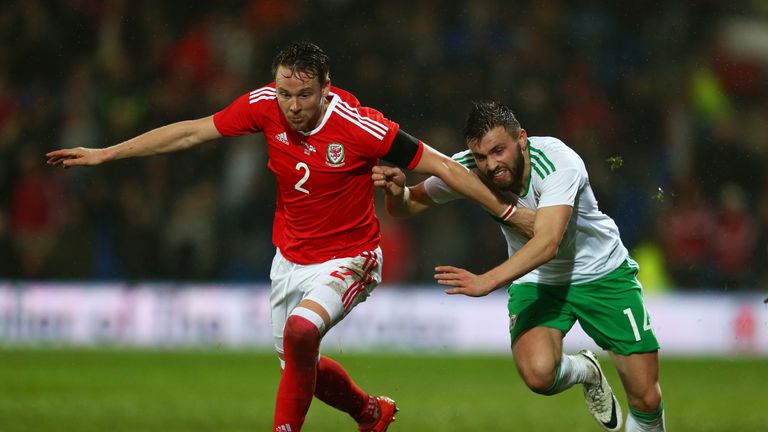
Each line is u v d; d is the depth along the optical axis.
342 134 20.27
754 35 71.12
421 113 65.50
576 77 67.62
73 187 60.34
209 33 67.94
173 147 21.19
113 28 67.62
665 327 56.47
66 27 67.31
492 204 20.86
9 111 63.56
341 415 31.94
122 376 42.22
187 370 44.97
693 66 69.81
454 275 19.36
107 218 59.91
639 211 62.84
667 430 29.22
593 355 23.77
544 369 21.69
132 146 21.14
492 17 69.06
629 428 22.94
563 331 22.38
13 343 55.28
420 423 29.91
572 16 70.25
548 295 22.53
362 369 46.09
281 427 20.03
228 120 20.92
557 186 20.56
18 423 28.14
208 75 66.81
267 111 20.55
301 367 19.92
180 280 59.84
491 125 20.17
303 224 21.06
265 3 68.75
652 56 70.00
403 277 59.78
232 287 56.50
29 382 39.34
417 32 67.69
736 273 60.97
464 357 52.81
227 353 52.81
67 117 64.12
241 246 60.47
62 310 55.84
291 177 20.70
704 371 47.75
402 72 66.56
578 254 22.19
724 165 66.25
